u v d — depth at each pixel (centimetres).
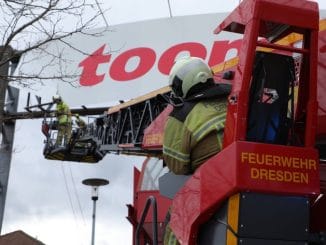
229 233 320
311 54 353
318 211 377
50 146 1653
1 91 737
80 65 1491
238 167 319
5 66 695
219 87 382
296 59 400
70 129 1611
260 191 320
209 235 339
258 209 319
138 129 1069
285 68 360
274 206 321
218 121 367
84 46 1476
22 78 652
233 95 345
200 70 390
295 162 329
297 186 325
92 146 1578
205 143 365
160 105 995
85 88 1539
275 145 328
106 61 1536
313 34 353
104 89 1534
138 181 859
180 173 379
